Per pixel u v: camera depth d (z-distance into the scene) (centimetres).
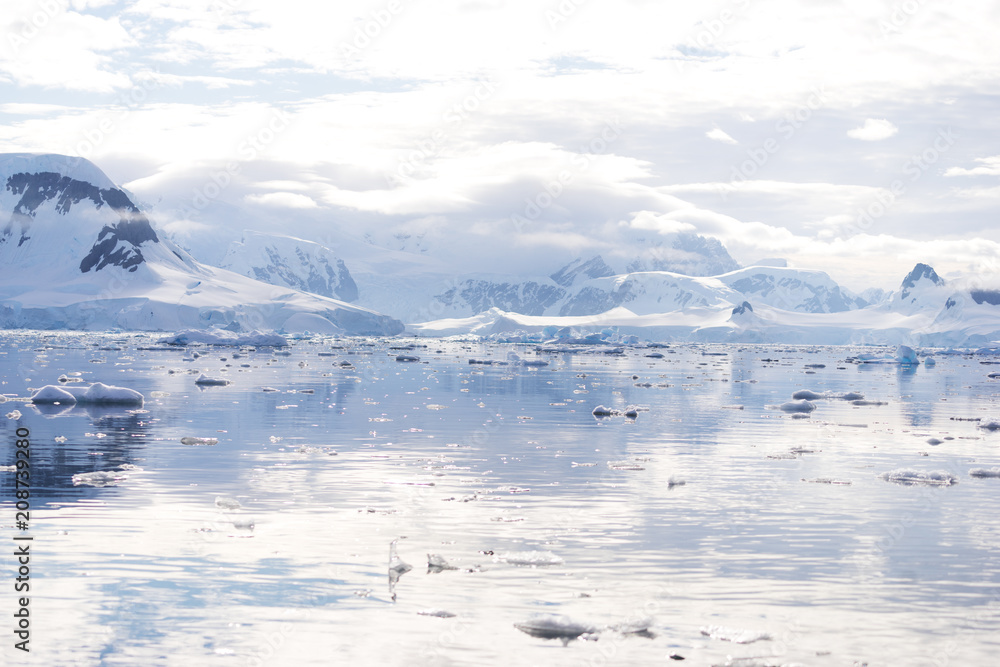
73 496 1891
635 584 1363
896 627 1201
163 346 12100
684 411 4041
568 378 6588
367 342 17825
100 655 1067
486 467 2350
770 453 2692
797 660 1088
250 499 1894
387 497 1941
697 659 1084
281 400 4212
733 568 1452
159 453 2473
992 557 1534
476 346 16600
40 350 9856
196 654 1073
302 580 1351
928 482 2222
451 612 1226
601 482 2162
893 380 7362
